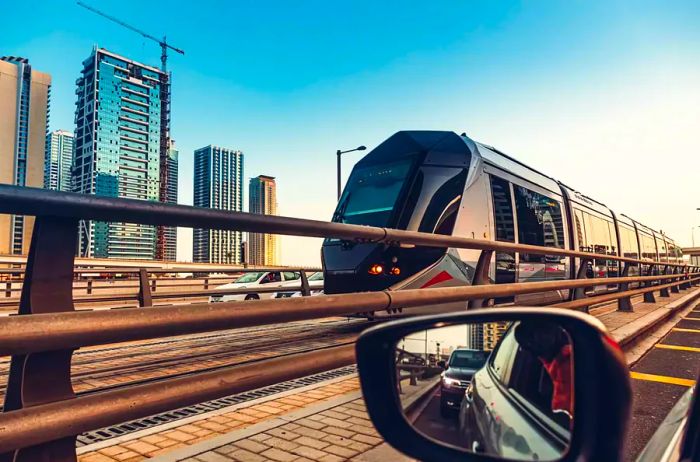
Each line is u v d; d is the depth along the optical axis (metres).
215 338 8.88
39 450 1.56
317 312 2.54
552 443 1.04
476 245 4.35
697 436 1.15
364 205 9.27
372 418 1.20
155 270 9.65
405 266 8.34
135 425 3.67
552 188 12.71
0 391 5.00
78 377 5.54
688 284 26.33
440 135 9.77
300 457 2.64
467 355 1.33
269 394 4.60
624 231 19.50
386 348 1.24
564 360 1.02
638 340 7.66
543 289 5.34
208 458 2.62
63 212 1.66
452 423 1.25
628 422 0.92
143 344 8.22
